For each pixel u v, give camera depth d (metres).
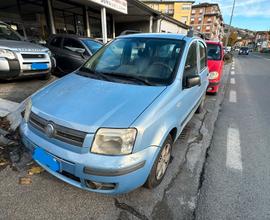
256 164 3.10
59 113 1.98
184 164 2.99
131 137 1.85
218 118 4.95
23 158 2.80
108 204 2.18
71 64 6.89
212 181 2.66
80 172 1.86
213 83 6.81
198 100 4.07
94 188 1.95
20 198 2.18
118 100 2.12
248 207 2.27
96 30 16.91
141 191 2.38
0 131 3.31
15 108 4.03
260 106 6.05
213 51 7.40
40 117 2.06
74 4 12.42
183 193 2.41
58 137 1.93
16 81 5.79
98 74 2.81
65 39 7.36
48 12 11.80
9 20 13.10
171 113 2.36
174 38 3.13
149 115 2.00
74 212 2.07
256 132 4.22
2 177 2.45
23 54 5.14
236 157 3.26
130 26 20.14
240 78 11.35
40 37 12.85
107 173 1.82
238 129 4.34
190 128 4.25
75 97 2.20
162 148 2.28
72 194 2.28
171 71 2.69
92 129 1.82
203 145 3.59
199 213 2.16
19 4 12.03
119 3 10.92
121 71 2.82
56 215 2.02
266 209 2.26
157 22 18.47
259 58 33.50
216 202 2.31
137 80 2.58
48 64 5.78
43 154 2.04
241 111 5.54
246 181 2.70
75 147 1.86
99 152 1.83
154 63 2.83
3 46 4.89
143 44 3.11
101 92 2.28
